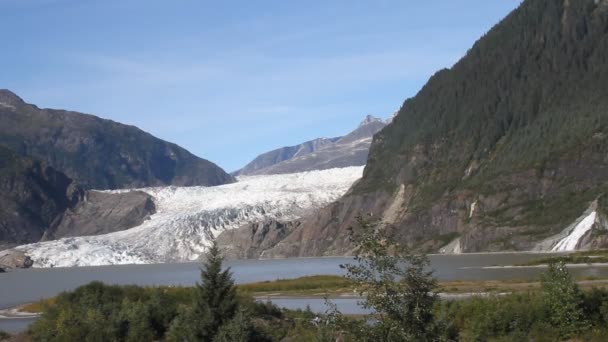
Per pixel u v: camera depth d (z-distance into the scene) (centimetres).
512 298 5141
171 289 7219
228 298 4766
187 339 4722
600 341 4356
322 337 3039
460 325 4931
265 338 4712
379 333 2747
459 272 12912
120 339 5609
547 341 4441
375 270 2756
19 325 8044
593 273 10231
